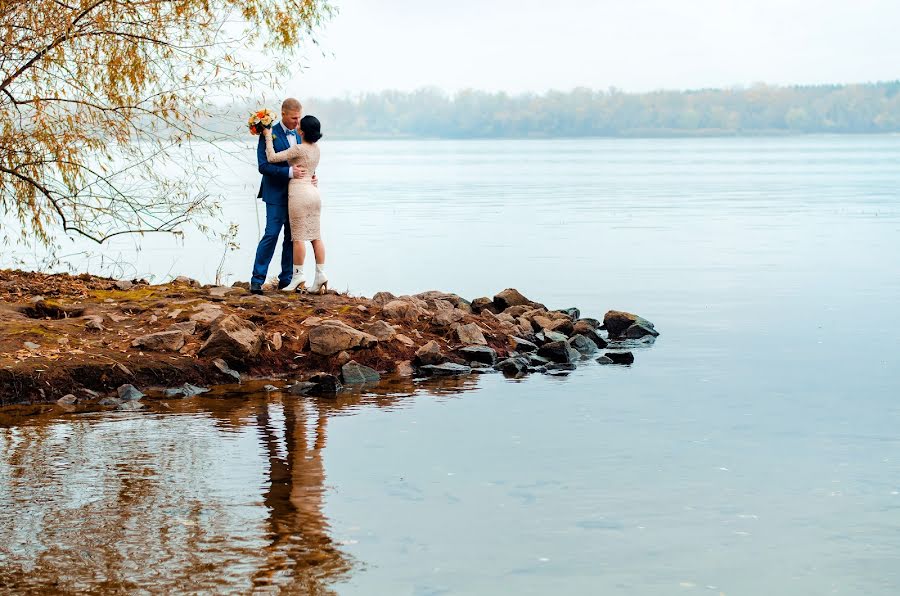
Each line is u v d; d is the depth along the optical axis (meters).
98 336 10.44
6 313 10.98
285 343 10.89
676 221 37.16
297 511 6.46
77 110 12.96
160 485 6.93
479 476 7.24
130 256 24.30
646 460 7.69
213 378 10.17
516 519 6.39
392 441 8.14
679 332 14.55
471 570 5.60
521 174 83.50
